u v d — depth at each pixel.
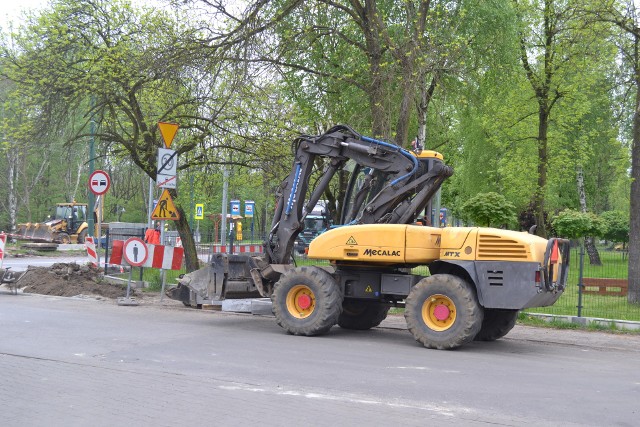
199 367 8.82
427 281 10.96
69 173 59.03
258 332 12.10
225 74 17.64
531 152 30.34
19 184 59.12
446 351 10.69
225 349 10.18
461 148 40.41
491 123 28.89
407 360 9.68
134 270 21.31
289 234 13.16
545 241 11.37
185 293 15.49
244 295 13.92
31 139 19.56
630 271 16.17
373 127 17.17
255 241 28.55
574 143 31.58
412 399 7.32
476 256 10.87
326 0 17.38
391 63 16.98
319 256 11.93
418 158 12.39
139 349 10.01
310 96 19.86
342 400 7.23
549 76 26.42
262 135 19.55
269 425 6.32
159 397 7.29
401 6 18.94
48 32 19.08
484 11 19.70
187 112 19.09
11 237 47.91
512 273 10.64
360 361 9.48
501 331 11.98
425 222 12.84
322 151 12.95
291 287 11.96
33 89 18.94
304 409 6.86
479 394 7.61
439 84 17.34
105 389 7.63
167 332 11.67
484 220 21.80
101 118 19.47
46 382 7.93
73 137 20.22
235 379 8.16
